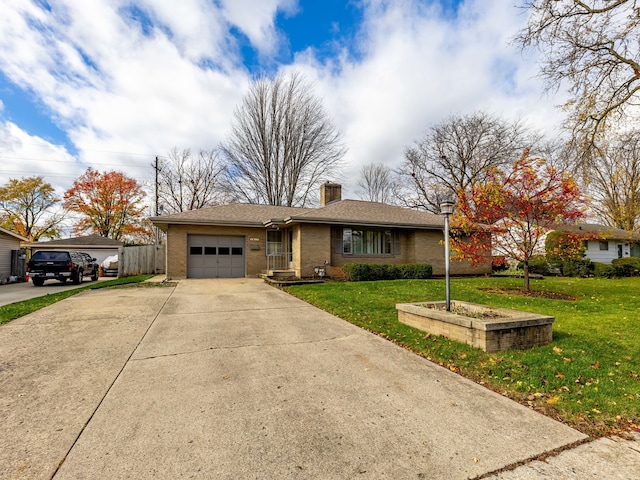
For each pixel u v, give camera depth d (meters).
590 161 10.31
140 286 12.06
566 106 10.28
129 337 5.28
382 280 13.67
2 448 2.34
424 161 30.11
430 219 17.25
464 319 4.69
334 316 6.93
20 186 33.69
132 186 33.16
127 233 33.84
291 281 12.31
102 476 2.05
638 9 8.68
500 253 10.62
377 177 39.97
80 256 16.52
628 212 25.08
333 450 2.35
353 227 15.33
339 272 14.70
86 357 4.33
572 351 4.40
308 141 26.58
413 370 3.95
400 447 2.39
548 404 3.07
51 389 3.36
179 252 14.84
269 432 2.59
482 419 2.81
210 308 7.73
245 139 26.41
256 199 27.30
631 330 5.46
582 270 17.83
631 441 2.50
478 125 27.06
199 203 32.50
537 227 9.91
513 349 4.51
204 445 2.40
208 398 3.17
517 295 9.62
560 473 2.12
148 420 2.76
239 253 15.95
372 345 4.93
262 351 4.62
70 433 2.54
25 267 17.62
